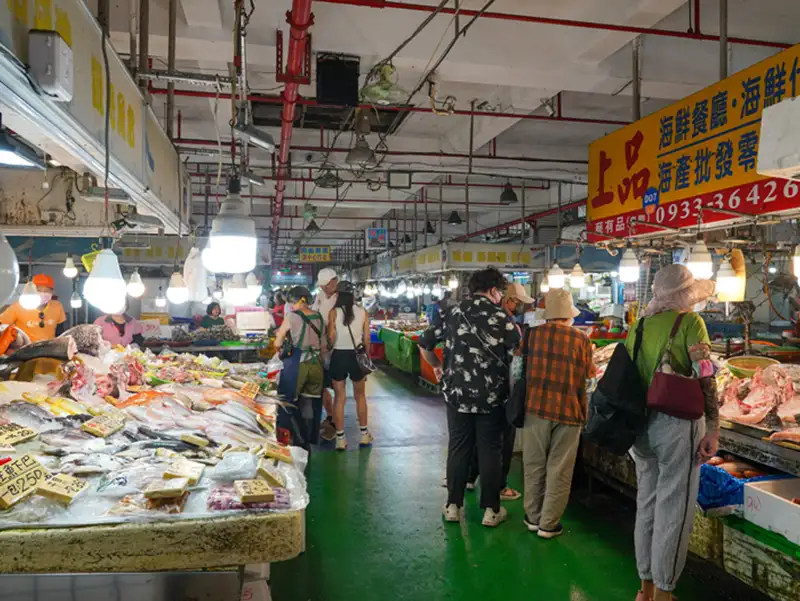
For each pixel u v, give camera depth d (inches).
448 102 231.5
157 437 91.4
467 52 214.2
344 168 370.3
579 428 138.3
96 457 78.7
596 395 108.3
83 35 76.3
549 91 275.0
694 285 107.7
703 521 113.0
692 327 102.0
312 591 114.9
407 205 602.9
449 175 492.4
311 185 507.2
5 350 130.3
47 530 60.6
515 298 190.5
